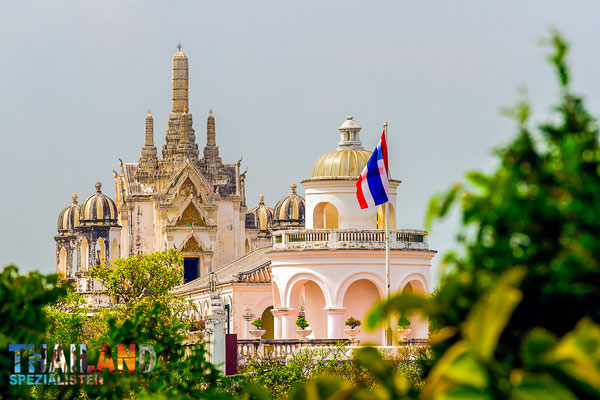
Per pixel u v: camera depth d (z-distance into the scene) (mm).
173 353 28062
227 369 79750
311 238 106500
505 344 10258
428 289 109125
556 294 9945
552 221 10180
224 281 131250
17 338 19344
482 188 10906
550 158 10789
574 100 10898
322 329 108938
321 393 11164
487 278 10352
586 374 8867
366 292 107625
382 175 90375
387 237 91438
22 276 19953
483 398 9180
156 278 156250
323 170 112000
